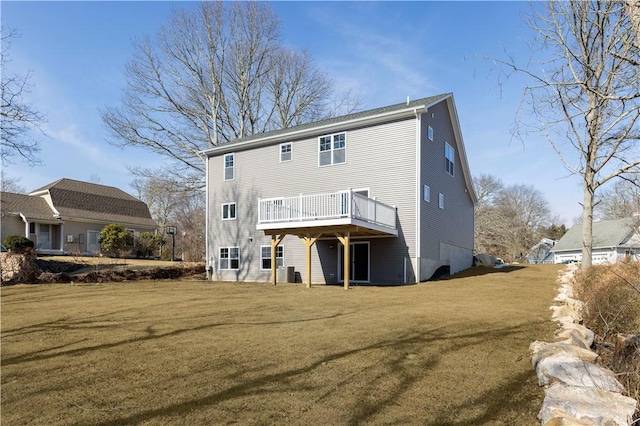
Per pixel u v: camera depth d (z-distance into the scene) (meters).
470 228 24.12
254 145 20.34
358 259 17.36
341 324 7.51
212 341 6.39
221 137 29.47
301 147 18.94
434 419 3.77
